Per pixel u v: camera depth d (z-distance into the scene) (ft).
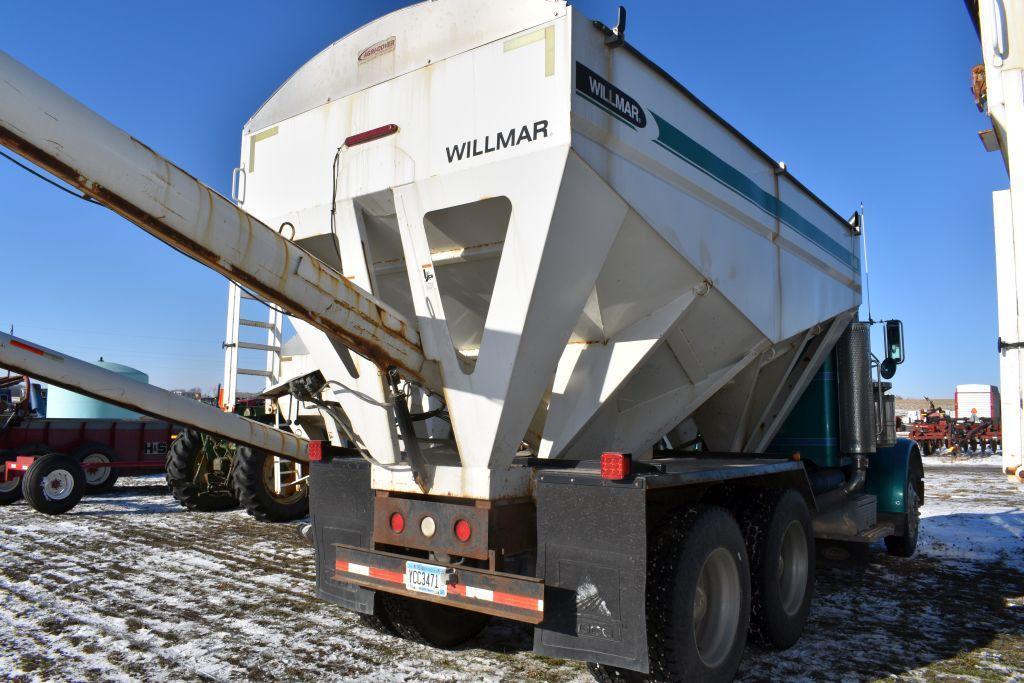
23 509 31.89
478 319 14.88
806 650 13.67
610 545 10.28
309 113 14.49
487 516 11.38
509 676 11.93
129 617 15.05
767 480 14.73
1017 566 21.57
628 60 12.57
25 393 36.45
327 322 10.96
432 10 12.89
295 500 28.76
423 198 12.59
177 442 31.32
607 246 12.30
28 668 12.06
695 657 10.82
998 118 12.21
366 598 12.94
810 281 20.35
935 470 64.08
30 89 7.84
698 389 16.57
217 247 9.56
